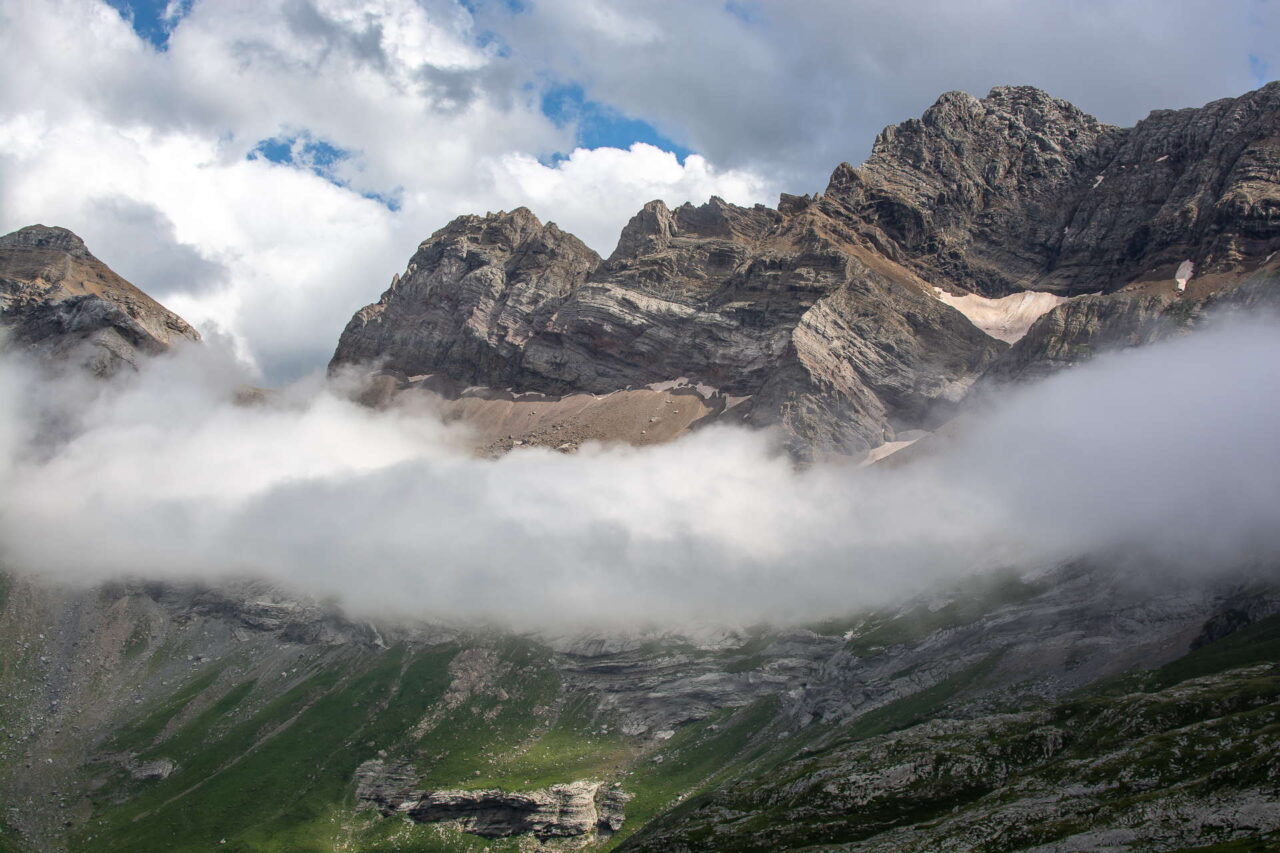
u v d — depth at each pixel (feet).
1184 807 615.16
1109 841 603.67
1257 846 546.26
